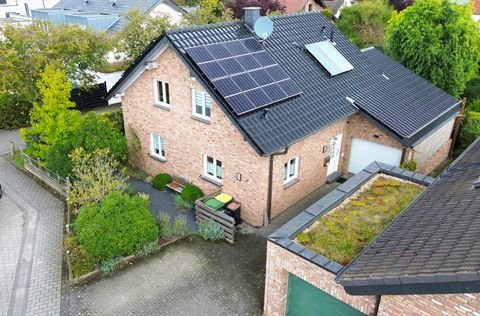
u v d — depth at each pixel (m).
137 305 12.04
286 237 10.15
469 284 5.94
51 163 17.69
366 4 40.00
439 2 23.30
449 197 9.62
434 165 20.95
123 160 19.66
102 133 18.11
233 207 15.69
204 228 14.91
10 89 22.48
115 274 13.24
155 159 18.97
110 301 12.18
